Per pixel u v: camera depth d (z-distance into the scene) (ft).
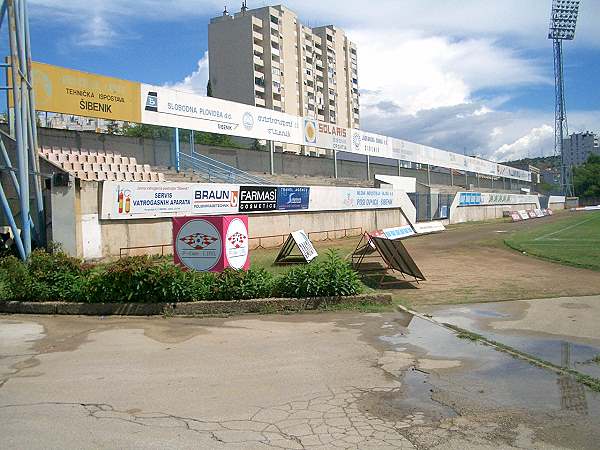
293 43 334.03
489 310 34.17
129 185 66.49
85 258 61.00
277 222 94.07
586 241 89.35
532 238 98.17
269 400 17.99
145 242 69.21
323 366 21.97
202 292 33.71
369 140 155.63
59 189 59.06
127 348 25.17
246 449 14.17
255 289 34.09
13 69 50.34
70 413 16.88
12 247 55.01
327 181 128.98
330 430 15.43
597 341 26.02
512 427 15.52
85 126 91.97
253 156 118.21
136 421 16.17
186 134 104.22
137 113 83.51
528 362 22.18
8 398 18.37
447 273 53.31
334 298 34.24
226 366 22.06
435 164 206.08
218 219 40.24
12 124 63.87
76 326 30.14
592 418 16.14
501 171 295.69
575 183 410.72
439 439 14.75
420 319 31.30
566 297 38.63
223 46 311.47
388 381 19.92
